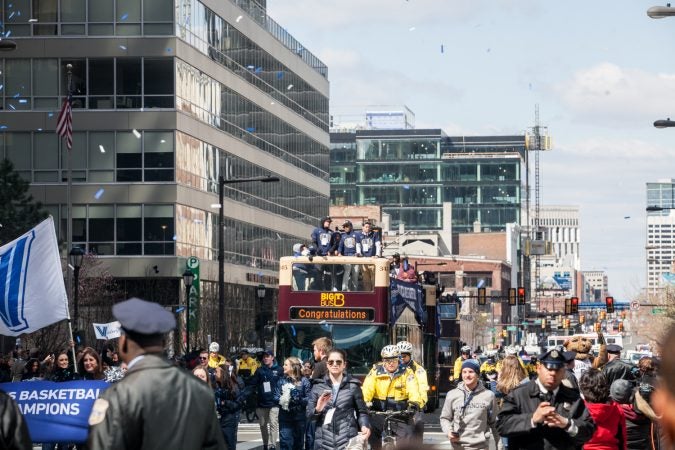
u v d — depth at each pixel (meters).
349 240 48.09
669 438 6.38
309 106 146.25
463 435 24.94
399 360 27.97
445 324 79.25
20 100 100.38
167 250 99.88
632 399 23.64
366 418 24.61
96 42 100.44
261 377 38.16
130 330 11.46
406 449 8.82
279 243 131.12
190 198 103.38
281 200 132.62
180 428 11.23
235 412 32.97
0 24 100.56
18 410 13.52
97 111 100.19
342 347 46.50
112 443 11.02
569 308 136.00
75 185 100.06
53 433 22.28
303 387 33.62
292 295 46.97
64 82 100.44
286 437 33.44
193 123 104.50
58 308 24.80
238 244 116.56
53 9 100.62
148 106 100.56
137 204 100.06
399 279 51.16
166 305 99.62
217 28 111.50
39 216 84.31
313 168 147.62
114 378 29.33
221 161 111.88
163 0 100.56
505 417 18.06
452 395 25.00
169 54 100.25
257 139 123.56
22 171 100.38
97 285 91.75
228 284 111.69
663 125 61.12
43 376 41.03
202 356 35.69
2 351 88.69
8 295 24.61
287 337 46.91
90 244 99.88
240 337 105.12
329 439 24.56
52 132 100.19
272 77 129.88
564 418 17.64
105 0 100.56
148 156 100.38
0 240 81.62
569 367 22.56
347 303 46.78
